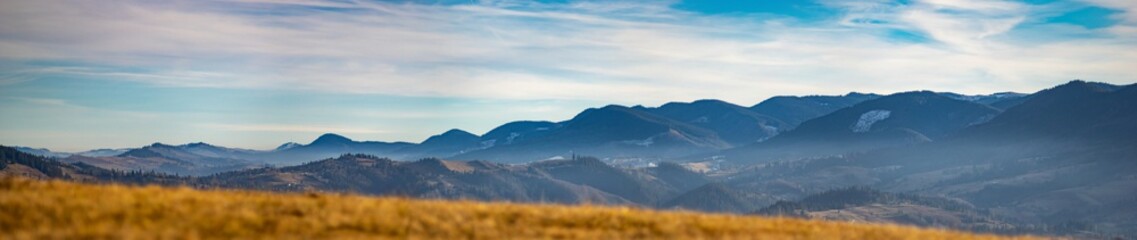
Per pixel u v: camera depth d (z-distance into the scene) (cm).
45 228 3000
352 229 3328
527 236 3412
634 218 3828
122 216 3241
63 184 3891
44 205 3297
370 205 3712
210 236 3083
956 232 4512
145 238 2928
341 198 3925
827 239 3722
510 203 4175
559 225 3659
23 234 2891
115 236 2941
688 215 4116
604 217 3812
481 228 3466
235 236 3114
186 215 3300
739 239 3550
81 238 2905
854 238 3825
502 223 3588
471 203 4078
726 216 4225
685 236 3578
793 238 3672
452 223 3497
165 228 3112
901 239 3928
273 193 4103
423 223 3475
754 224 3956
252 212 3397
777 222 4100
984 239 4325
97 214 3212
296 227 3278
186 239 2980
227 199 3691
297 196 3978
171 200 3525
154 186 4031
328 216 3438
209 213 3338
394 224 3397
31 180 3966
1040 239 4709
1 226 3030
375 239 3203
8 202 3297
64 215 3203
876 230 4144
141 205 3397
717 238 3588
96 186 3906
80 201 3397
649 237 3525
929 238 4050
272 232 3206
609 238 3469
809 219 4447
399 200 3988
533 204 4228
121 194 3616
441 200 4141
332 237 3183
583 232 3538
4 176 3912
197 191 3975
